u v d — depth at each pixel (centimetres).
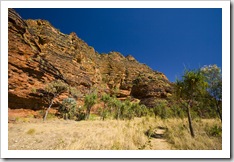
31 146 537
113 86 6362
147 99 5391
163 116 1950
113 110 2847
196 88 884
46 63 2472
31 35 2659
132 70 7431
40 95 2123
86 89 3991
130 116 2611
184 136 670
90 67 5006
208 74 966
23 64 1983
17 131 844
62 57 3650
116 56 8519
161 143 631
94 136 670
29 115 1884
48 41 3528
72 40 4616
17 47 1959
